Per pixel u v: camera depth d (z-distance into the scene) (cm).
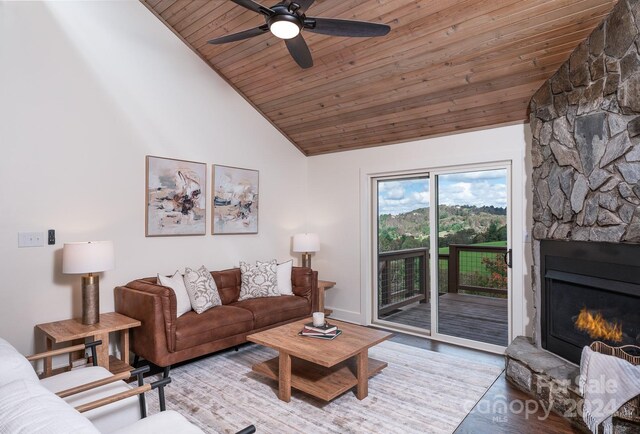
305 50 276
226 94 466
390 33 324
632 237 233
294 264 549
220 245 457
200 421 254
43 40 327
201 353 340
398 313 488
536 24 281
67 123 340
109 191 365
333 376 293
